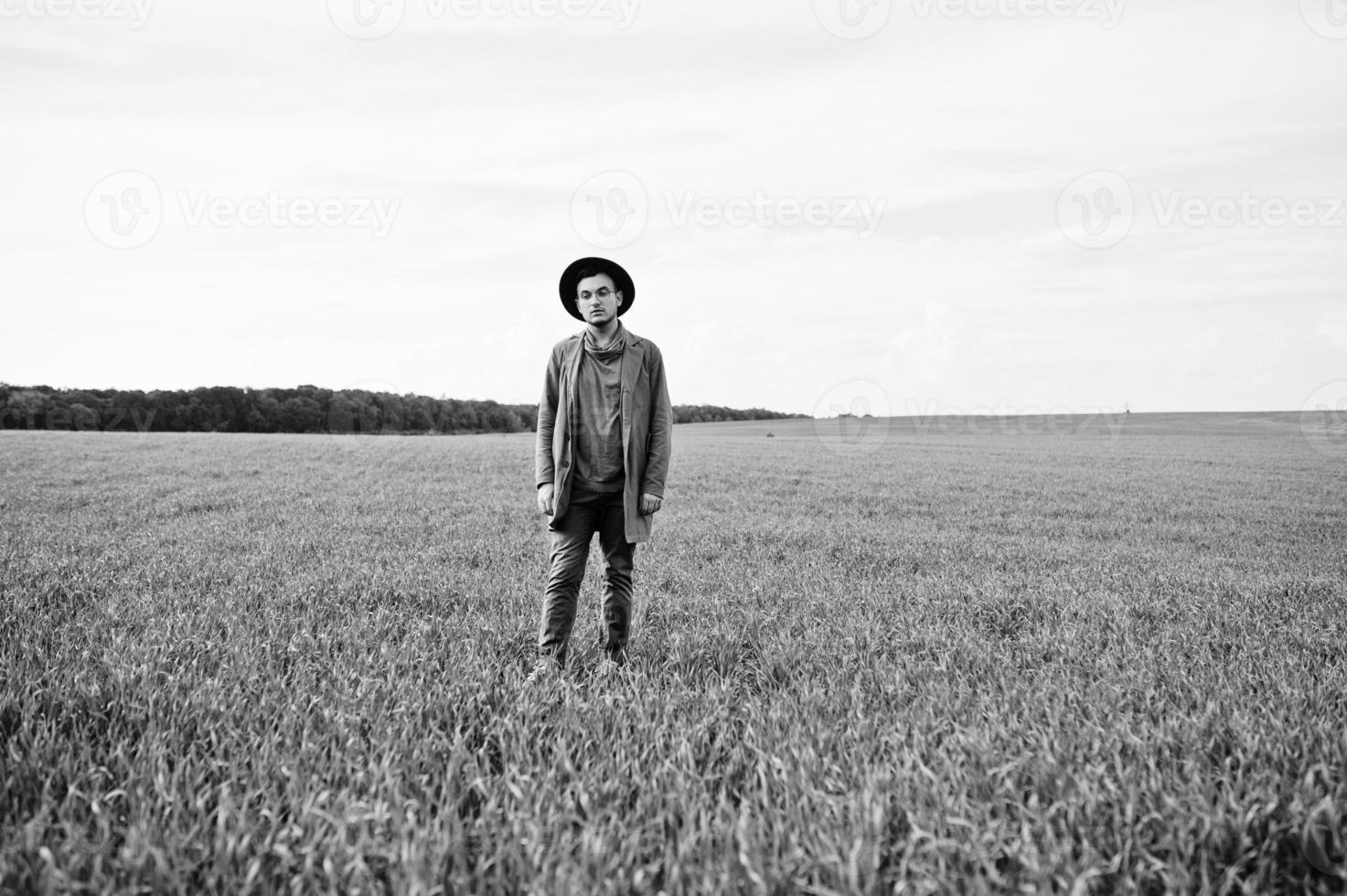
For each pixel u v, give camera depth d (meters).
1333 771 3.21
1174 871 2.54
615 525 5.23
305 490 16.89
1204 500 18.42
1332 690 4.40
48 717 3.79
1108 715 3.81
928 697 4.20
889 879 2.55
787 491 18.83
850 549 10.52
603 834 2.70
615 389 5.15
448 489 17.70
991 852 2.58
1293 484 22.56
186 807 2.92
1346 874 2.55
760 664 5.12
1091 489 20.58
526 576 8.07
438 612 6.57
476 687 4.29
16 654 4.85
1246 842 2.72
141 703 3.88
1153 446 40.75
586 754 3.47
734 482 20.92
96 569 7.99
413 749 3.43
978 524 13.95
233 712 3.75
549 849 2.65
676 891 2.46
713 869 2.53
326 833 2.74
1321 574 9.44
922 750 3.44
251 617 5.95
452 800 2.96
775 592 7.45
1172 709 3.99
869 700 4.26
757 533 11.77
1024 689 4.33
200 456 24.69
